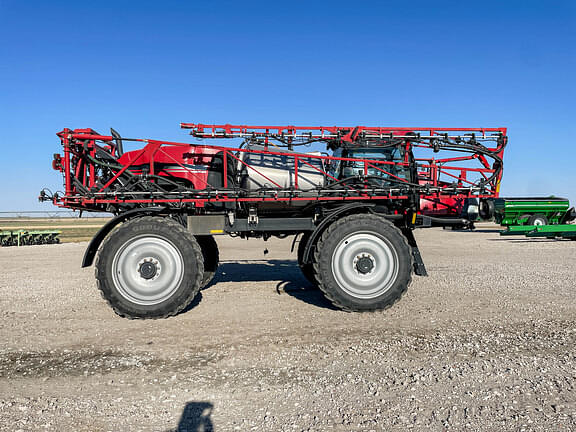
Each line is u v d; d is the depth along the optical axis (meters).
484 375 3.20
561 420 2.50
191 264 5.09
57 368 3.44
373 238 5.31
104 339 4.25
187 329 4.57
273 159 5.98
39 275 9.09
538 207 19.86
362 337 4.21
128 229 5.06
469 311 5.30
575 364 3.42
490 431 2.37
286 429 2.41
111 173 6.01
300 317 5.04
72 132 5.60
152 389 3.00
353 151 6.39
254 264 10.39
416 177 6.39
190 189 5.55
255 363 3.50
